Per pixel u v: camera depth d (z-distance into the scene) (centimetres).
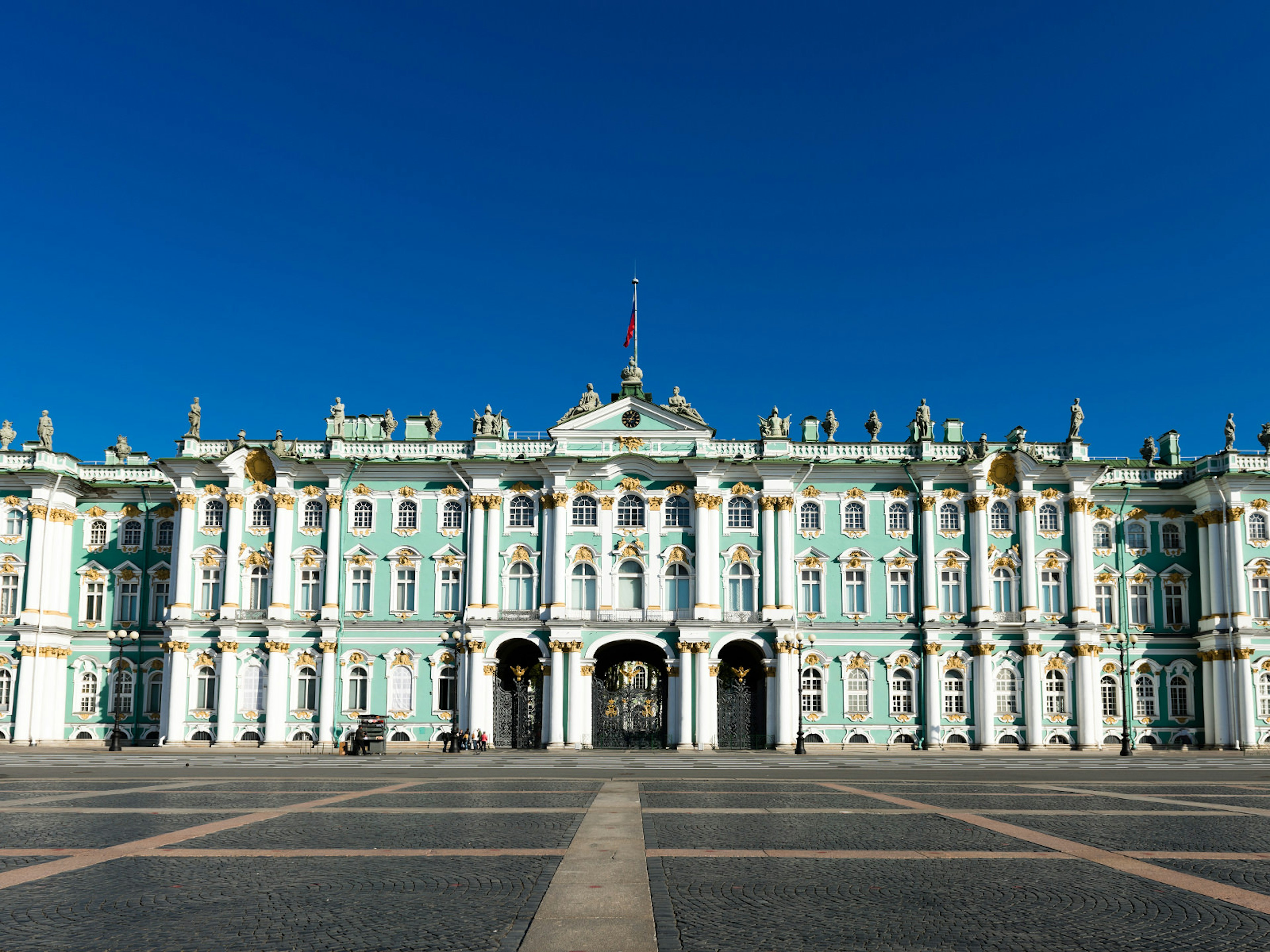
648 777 4706
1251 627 8275
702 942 1573
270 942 1573
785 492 8394
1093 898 1872
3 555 8444
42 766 5534
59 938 1594
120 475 8888
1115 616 8594
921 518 8412
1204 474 8488
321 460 8362
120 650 8438
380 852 2330
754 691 8444
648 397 8750
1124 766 5878
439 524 8412
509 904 1798
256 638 8231
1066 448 8531
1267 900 1859
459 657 8162
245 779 4491
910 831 2694
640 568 8294
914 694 8256
